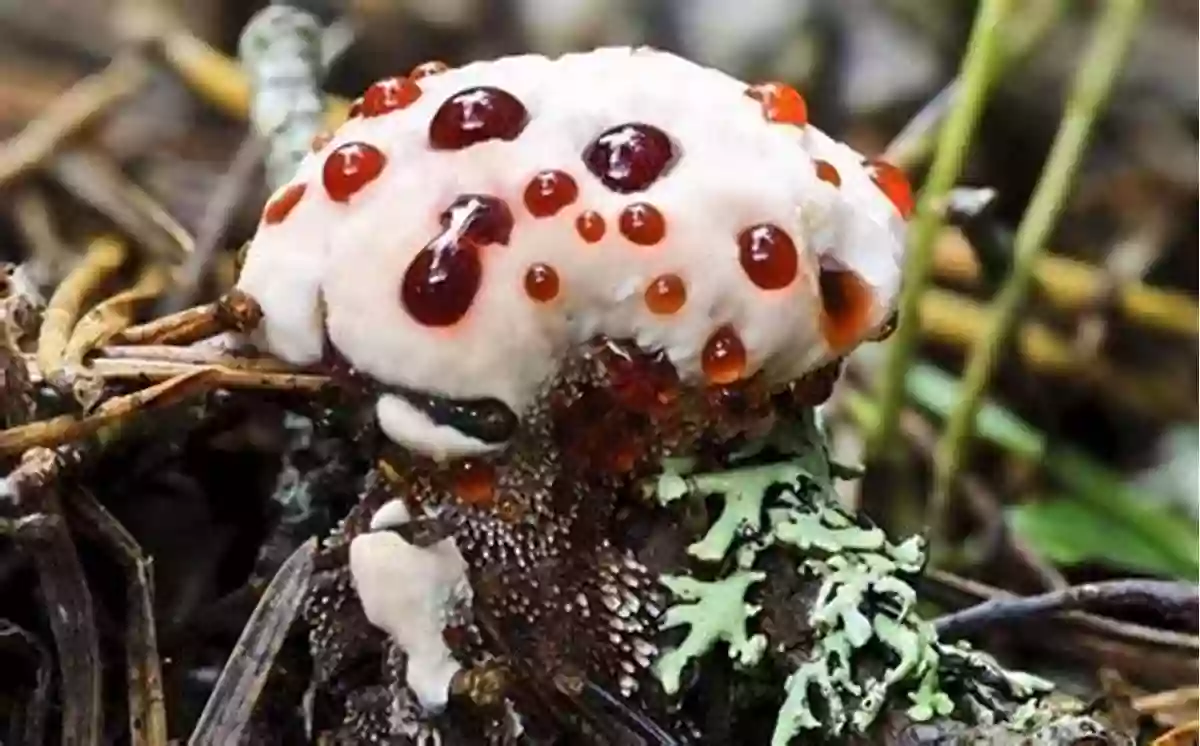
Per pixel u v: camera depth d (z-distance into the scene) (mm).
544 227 212
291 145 290
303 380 227
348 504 244
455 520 220
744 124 220
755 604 222
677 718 224
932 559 296
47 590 229
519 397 215
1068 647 262
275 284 220
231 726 227
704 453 225
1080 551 299
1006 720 218
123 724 237
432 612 219
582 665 223
